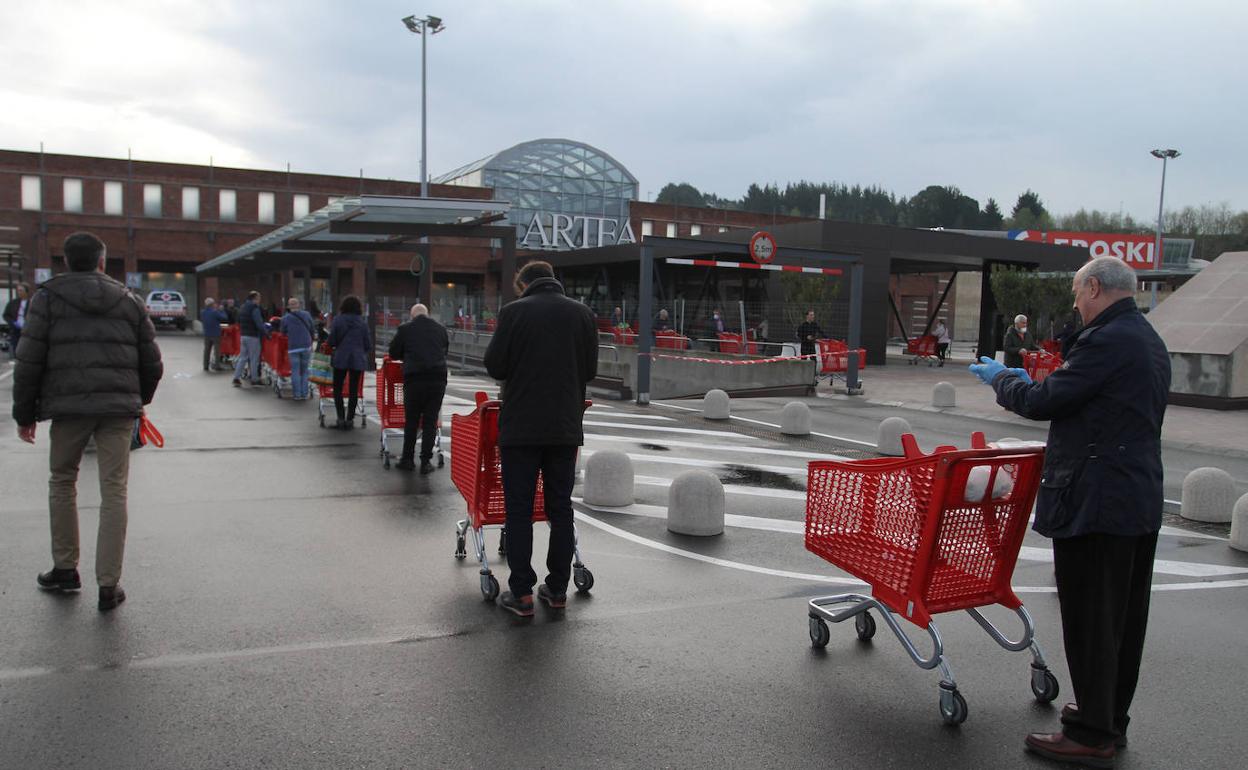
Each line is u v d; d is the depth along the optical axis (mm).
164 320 45844
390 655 4516
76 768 3354
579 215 55094
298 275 53656
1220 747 3770
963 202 143875
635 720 3869
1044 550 7059
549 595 5293
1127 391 3496
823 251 19516
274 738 3625
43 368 4953
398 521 7281
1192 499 8375
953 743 3738
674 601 5500
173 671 4250
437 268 51656
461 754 3533
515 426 4984
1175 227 87562
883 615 4340
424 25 32375
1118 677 3734
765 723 3879
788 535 7215
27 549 6211
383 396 9633
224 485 8539
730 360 20125
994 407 17688
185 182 49688
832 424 14883
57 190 47281
